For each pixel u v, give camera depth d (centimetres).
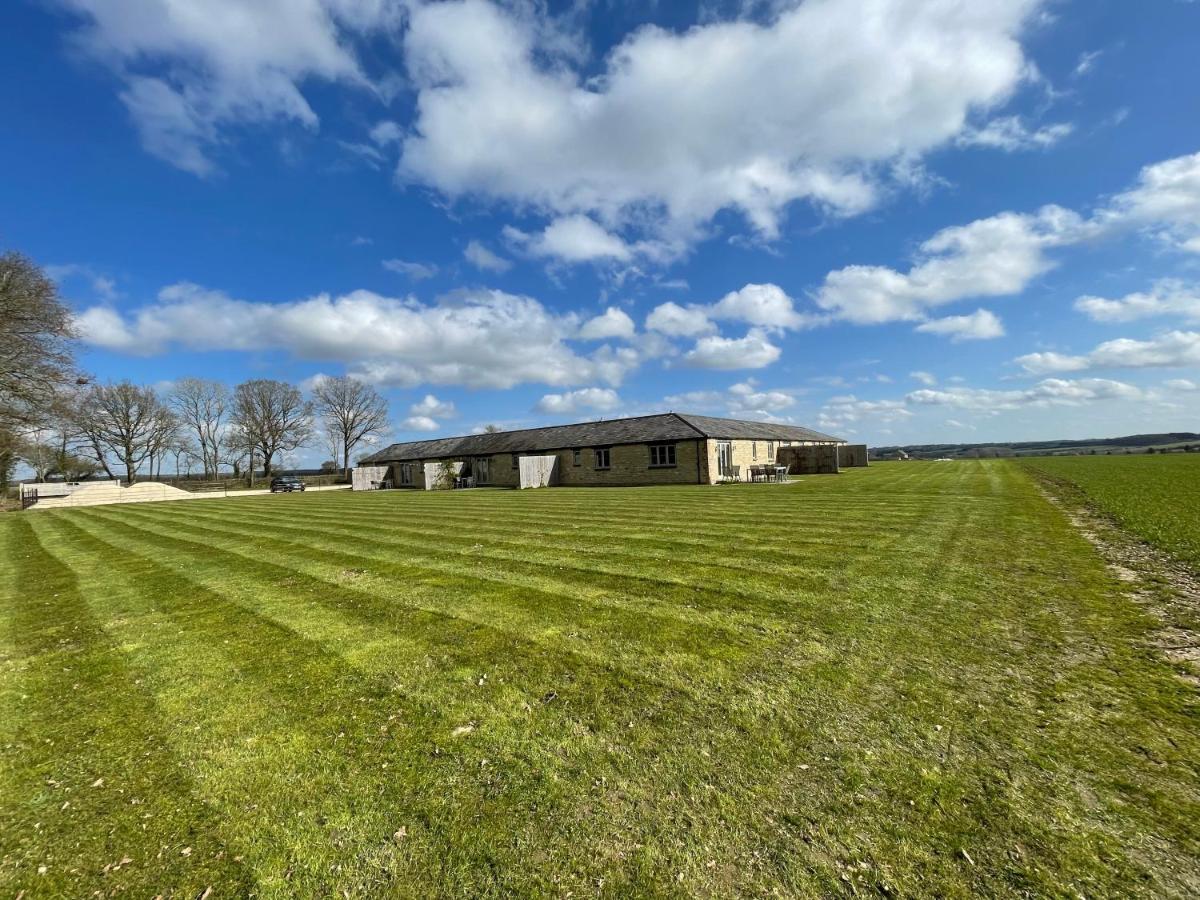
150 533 1520
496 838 252
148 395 5872
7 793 303
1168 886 209
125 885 235
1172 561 707
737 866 229
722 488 2411
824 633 491
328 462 7256
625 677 419
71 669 493
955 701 360
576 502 1970
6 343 2505
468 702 391
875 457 8100
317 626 583
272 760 327
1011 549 817
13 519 2292
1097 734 316
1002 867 222
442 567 852
